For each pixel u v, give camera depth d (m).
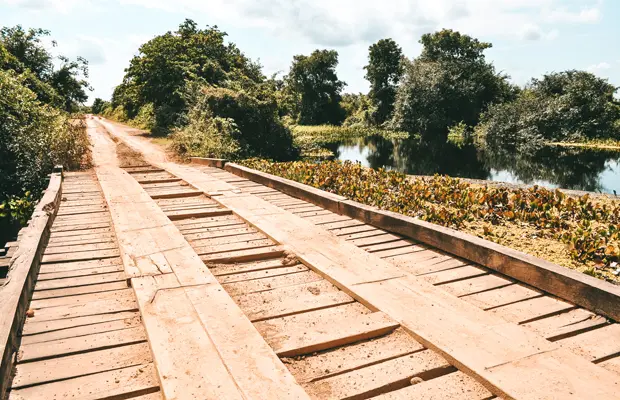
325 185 10.59
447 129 47.53
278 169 13.33
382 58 59.66
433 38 57.59
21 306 3.56
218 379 2.70
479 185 14.25
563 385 2.65
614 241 6.54
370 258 4.85
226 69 32.34
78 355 3.13
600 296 3.62
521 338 3.19
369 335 3.37
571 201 8.50
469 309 3.64
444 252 5.17
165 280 4.16
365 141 41.66
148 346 3.25
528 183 17.08
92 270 4.67
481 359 2.93
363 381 2.85
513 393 2.58
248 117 22.30
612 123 38.84
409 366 3.00
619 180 18.11
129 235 5.55
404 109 46.97
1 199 13.31
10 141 14.03
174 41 31.03
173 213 6.99
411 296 3.89
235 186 9.70
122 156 15.91
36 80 24.09
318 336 3.32
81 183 10.44
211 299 3.77
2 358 2.69
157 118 29.02
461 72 46.75
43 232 5.42
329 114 73.75
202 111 21.03
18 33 29.80
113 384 2.80
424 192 9.60
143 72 28.84
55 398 2.66
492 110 40.28
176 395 2.55
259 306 3.88
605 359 3.09
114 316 3.67
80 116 19.92
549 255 5.91
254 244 5.50
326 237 5.60
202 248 5.36
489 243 4.73
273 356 2.95
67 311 3.75
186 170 12.44
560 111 37.53
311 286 4.31
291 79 68.12
